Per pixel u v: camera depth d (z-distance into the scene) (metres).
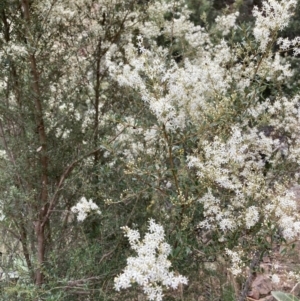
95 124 2.76
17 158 2.39
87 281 2.25
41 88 2.37
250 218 1.93
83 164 2.60
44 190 2.44
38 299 2.14
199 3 5.33
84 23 2.80
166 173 1.98
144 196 2.38
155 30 2.91
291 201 1.90
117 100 2.89
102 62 2.96
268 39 2.13
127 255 2.45
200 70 2.27
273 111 2.40
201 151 1.93
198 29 3.15
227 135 2.00
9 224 2.37
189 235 2.22
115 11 2.66
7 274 2.37
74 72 2.78
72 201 2.71
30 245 2.57
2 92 2.34
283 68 2.40
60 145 2.58
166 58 2.98
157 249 1.66
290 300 2.38
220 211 2.02
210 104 2.06
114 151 2.14
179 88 2.01
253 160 2.34
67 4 2.60
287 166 2.35
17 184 2.55
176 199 1.94
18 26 2.23
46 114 2.57
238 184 1.99
